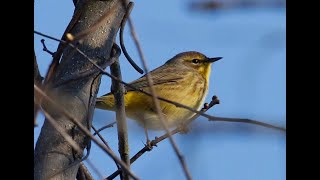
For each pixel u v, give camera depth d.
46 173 7.89
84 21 8.98
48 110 8.05
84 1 9.07
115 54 9.06
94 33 8.91
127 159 9.41
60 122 8.11
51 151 8.00
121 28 9.37
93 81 8.64
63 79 8.49
